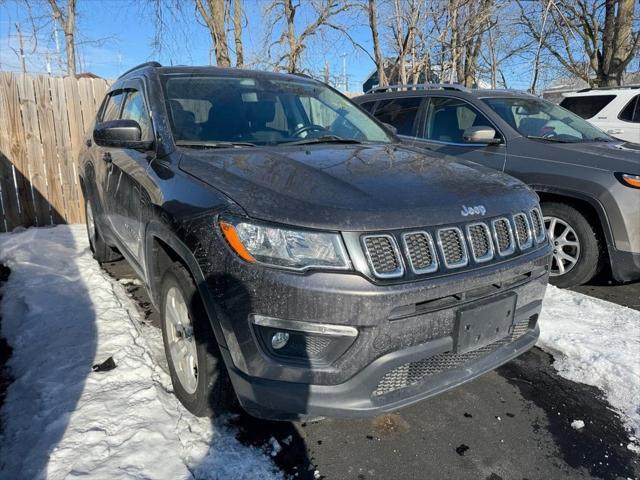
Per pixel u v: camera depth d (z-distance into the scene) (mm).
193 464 2156
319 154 2719
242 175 2268
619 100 8477
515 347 2510
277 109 3373
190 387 2449
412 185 2283
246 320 1961
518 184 2656
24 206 6316
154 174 2719
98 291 4066
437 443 2396
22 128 6160
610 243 4031
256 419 2480
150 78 3328
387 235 1960
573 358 3203
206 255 2090
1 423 2416
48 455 2133
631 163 4020
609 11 11836
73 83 6371
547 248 2551
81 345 3137
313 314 1890
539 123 5016
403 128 5688
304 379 1952
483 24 10875
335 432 2445
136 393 2607
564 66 14969
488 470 2230
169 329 2629
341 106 3811
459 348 2113
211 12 8539
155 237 2676
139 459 2127
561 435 2486
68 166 6492
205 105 3162
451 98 5348
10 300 3859
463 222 2139
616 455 2350
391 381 2053
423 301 1989
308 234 1914
